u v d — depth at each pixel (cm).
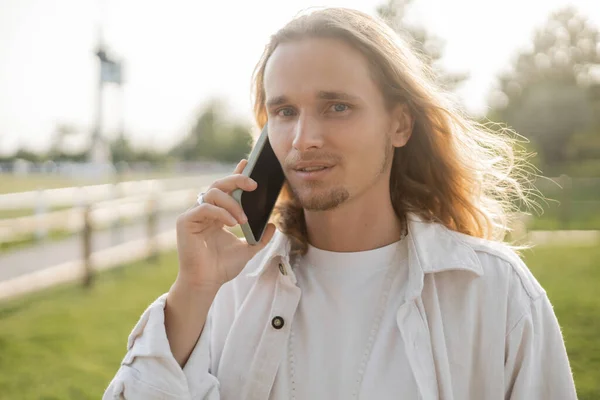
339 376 148
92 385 450
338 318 154
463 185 177
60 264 943
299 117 145
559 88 3881
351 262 158
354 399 145
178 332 149
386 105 154
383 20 166
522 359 146
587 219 1562
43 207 1209
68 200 1422
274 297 158
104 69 1838
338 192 145
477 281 151
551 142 3697
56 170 3562
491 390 145
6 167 3825
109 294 776
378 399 142
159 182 2448
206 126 7175
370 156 147
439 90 179
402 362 145
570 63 4050
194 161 7150
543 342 150
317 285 158
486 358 146
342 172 144
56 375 470
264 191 163
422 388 139
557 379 149
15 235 1208
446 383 143
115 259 991
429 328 148
